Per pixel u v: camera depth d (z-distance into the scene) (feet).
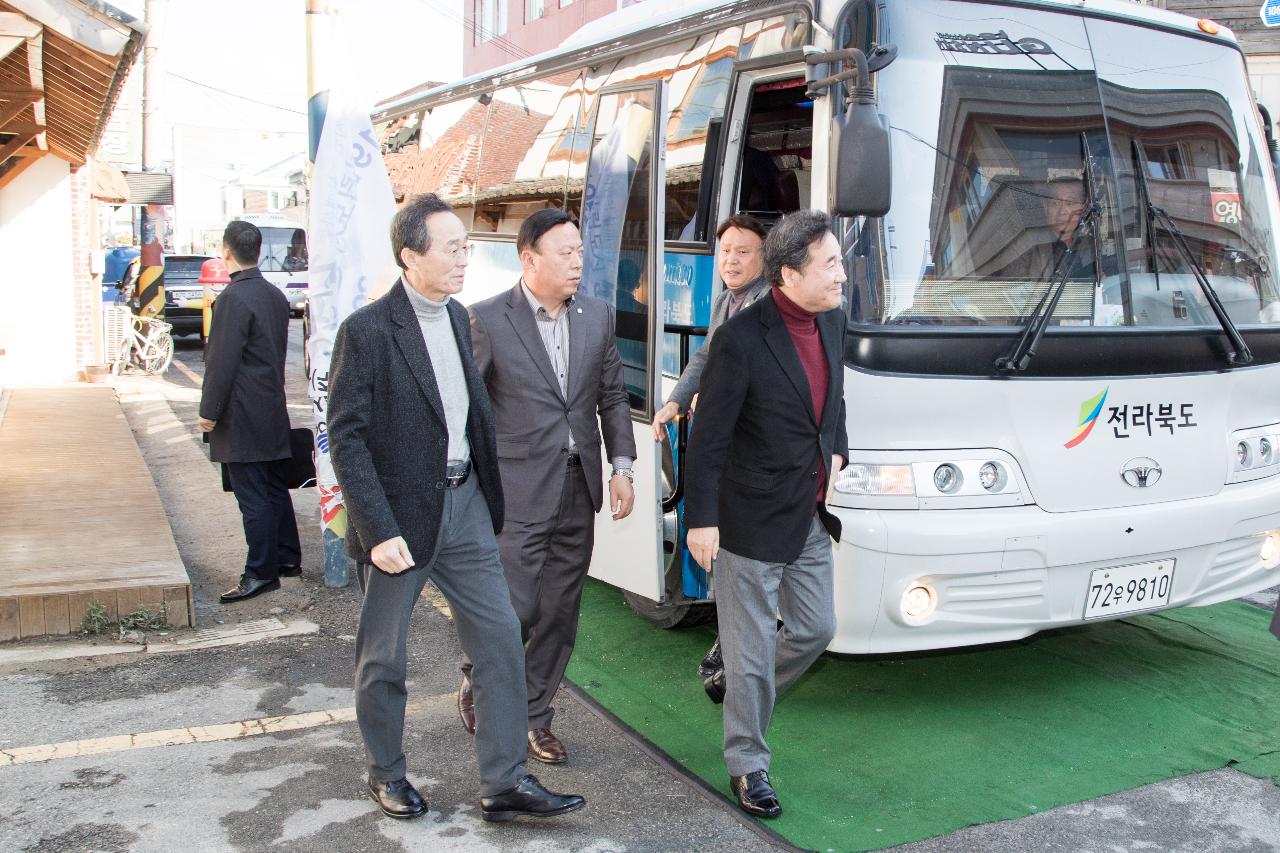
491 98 26.73
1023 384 14.14
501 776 12.00
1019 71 15.02
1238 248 16.52
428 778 13.25
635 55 20.08
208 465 30.83
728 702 12.51
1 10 19.26
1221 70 16.90
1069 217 14.99
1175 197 15.84
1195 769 13.91
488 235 25.70
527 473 12.98
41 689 15.47
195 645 17.42
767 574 12.17
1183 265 15.71
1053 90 15.17
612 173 17.31
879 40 14.37
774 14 16.30
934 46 14.64
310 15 18.93
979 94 14.74
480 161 26.78
